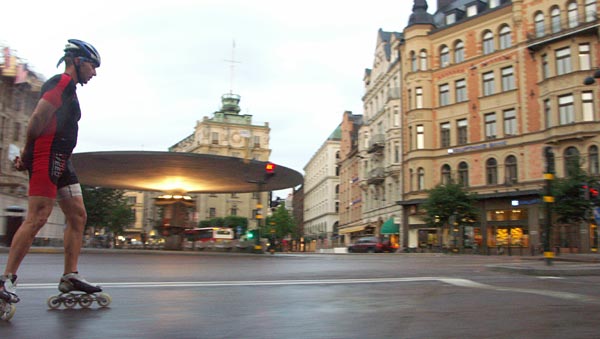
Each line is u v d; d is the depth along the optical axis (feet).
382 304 14.12
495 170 122.83
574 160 96.78
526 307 13.87
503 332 10.61
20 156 11.94
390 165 148.66
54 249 59.00
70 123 12.04
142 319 11.37
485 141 124.47
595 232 100.63
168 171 83.35
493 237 120.98
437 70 137.28
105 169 82.17
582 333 10.62
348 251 135.85
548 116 111.65
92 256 48.19
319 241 290.15
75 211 12.78
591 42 105.50
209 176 86.94
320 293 16.26
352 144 222.89
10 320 10.96
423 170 136.15
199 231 132.46
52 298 12.51
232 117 291.38
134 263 33.22
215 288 17.24
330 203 274.98
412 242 137.90
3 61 105.81
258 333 10.23
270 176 75.15
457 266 35.47
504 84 123.03
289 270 27.81
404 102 143.74
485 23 127.44
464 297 15.76
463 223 116.98
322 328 10.78
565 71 108.68
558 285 20.17
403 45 145.07
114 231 178.29
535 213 112.27
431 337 10.07
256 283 18.98
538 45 113.19
